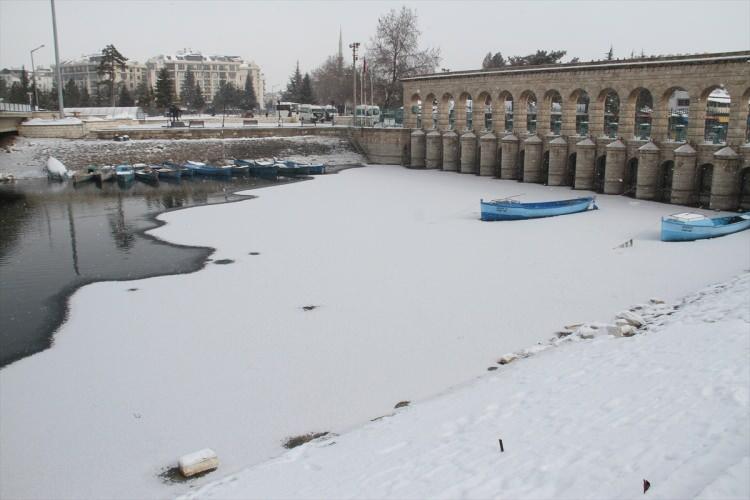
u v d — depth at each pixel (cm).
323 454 1809
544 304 3488
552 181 8594
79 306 3650
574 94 8438
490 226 5744
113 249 5028
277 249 4906
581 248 4803
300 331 3170
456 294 3706
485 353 2842
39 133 9969
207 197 7644
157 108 16288
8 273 4369
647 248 4744
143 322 3359
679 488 1142
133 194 7894
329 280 4038
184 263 4556
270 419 2316
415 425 1895
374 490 1445
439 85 10750
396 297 3672
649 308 3266
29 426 2323
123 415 2381
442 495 1344
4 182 8819
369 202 7194
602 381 1975
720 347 2125
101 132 10256
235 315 3422
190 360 2856
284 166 9912
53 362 2877
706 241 4934
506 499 1270
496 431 1692
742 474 1062
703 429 1416
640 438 1441
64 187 8456
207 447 2145
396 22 13950
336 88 19288
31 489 1947
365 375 2656
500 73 9425
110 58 17088
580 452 1432
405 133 11444
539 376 2180
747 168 6372
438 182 9088
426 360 2791
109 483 1959
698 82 6769
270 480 1658
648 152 7181
